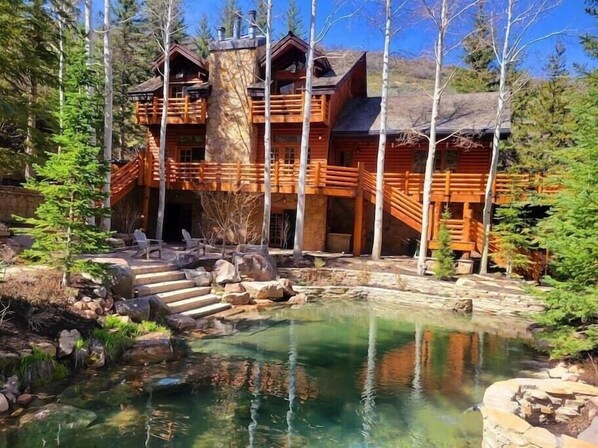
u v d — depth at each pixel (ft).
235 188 63.87
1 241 35.42
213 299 40.14
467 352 30.30
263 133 71.67
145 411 19.25
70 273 29.68
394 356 29.12
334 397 22.06
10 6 22.94
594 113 24.31
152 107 74.84
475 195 57.26
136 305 29.81
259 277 47.19
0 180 43.52
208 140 72.90
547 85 80.28
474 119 63.36
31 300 25.26
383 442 17.72
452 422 19.69
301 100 66.44
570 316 26.00
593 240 22.27
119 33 86.17
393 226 67.77
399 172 68.44
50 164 26.63
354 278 51.70
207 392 21.80
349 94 78.64
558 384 19.36
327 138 68.13
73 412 18.43
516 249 50.47
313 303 45.65
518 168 70.85
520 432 14.62
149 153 66.69
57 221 26.86
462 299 44.04
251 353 28.32
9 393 18.63
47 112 26.91
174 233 76.02
